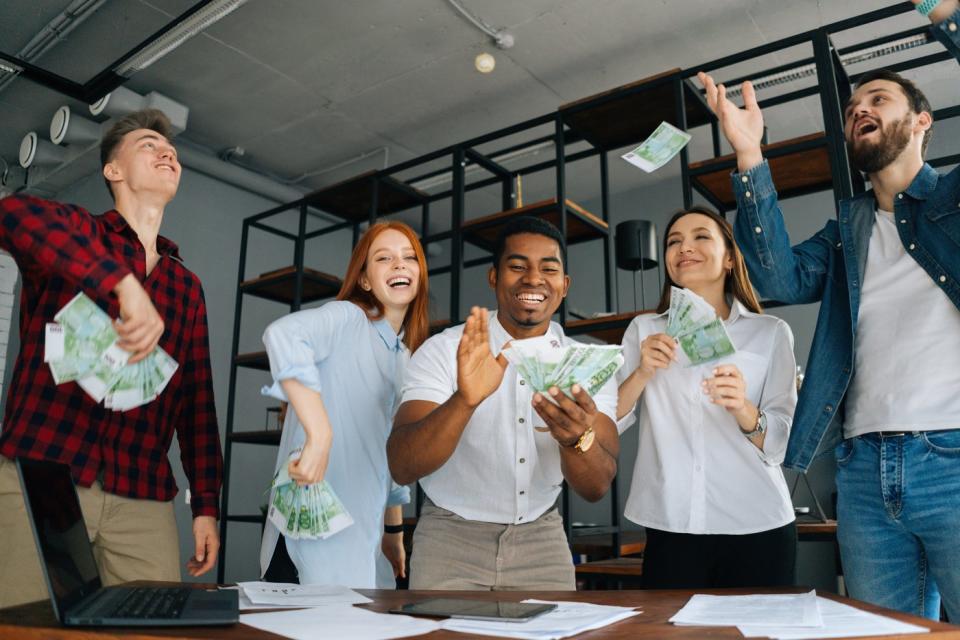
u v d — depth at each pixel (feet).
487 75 15.25
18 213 4.15
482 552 4.92
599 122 11.59
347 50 14.39
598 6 13.12
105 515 4.88
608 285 12.32
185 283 5.61
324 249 21.84
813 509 14.06
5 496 4.49
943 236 4.75
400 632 2.52
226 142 18.15
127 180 5.36
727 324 6.11
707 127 17.24
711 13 13.26
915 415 4.56
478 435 5.09
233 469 18.34
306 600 3.38
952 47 4.40
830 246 5.54
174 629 2.57
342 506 4.65
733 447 5.59
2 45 13.75
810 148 8.86
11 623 2.67
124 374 4.29
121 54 14.12
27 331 4.84
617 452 5.04
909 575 4.66
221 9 11.00
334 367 5.25
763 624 2.56
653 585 5.66
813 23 13.43
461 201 12.46
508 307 5.36
